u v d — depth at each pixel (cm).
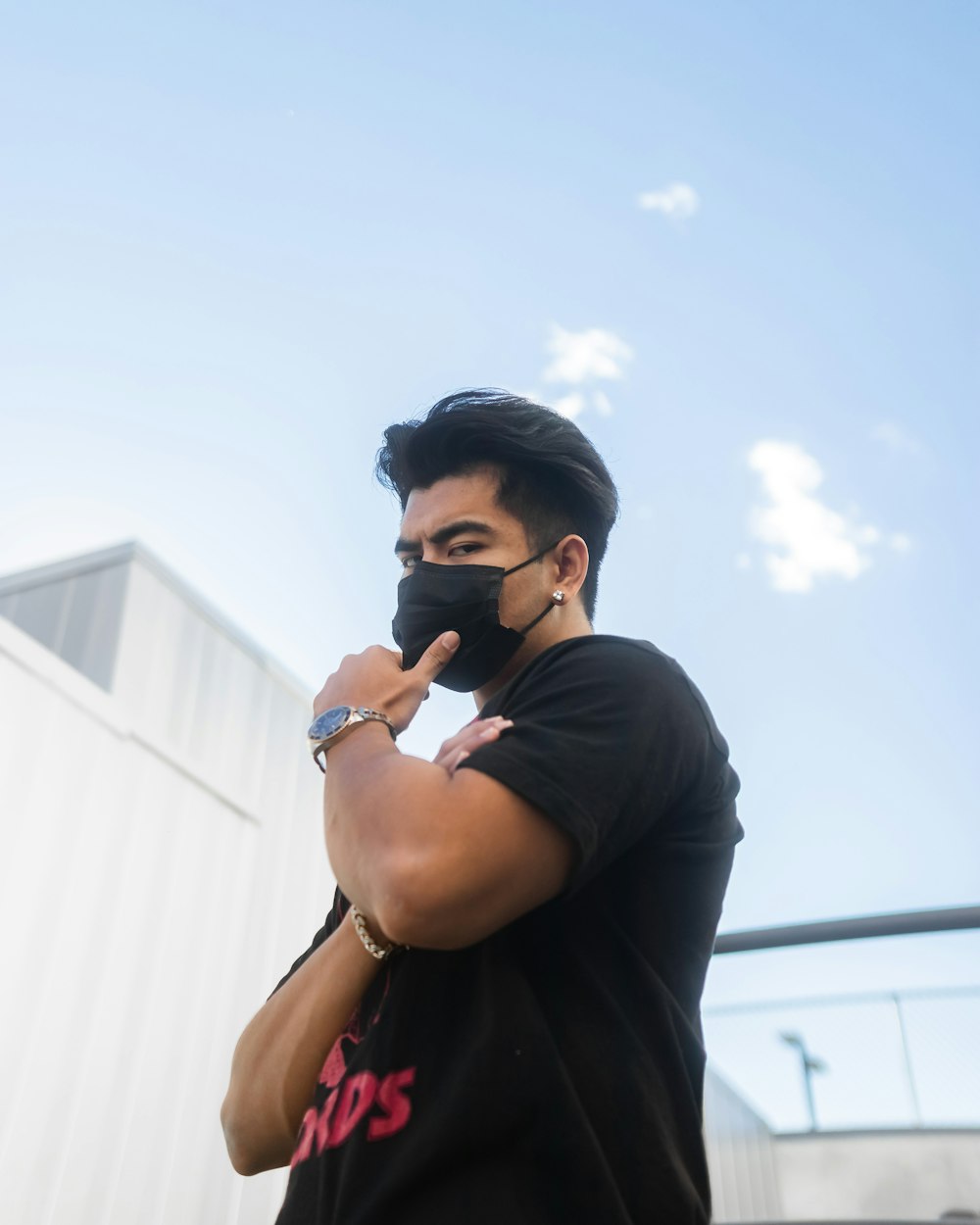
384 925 103
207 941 650
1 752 562
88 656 669
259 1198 630
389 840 104
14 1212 503
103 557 720
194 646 729
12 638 587
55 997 554
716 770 125
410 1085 101
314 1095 114
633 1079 102
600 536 157
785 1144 811
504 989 104
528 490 151
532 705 117
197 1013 627
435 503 152
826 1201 790
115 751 634
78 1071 553
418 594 145
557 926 111
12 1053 525
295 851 741
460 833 103
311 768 791
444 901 101
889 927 283
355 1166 97
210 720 714
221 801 697
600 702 116
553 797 105
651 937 114
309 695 813
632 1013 108
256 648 779
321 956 121
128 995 591
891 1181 776
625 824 110
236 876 688
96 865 598
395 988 108
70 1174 532
